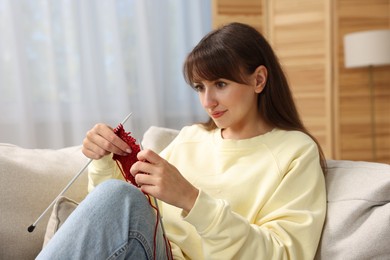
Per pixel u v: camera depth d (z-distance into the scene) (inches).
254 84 44.0
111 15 109.4
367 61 105.6
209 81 42.1
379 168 40.9
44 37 104.0
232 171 43.7
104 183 33.7
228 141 45.3
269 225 38.2
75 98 106.3
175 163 48.2
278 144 43.8
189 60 42.7
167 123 121.0
